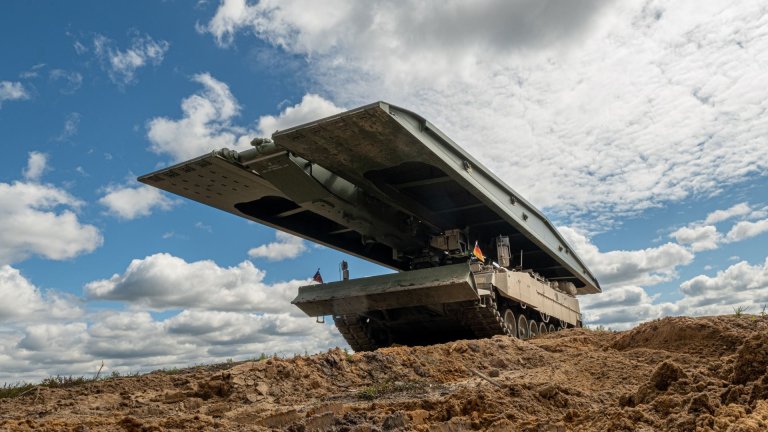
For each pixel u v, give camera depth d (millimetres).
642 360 10953
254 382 9078
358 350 19453
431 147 14703
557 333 16469
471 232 21219
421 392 9039
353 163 15289
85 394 9602
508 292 17781
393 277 16984
